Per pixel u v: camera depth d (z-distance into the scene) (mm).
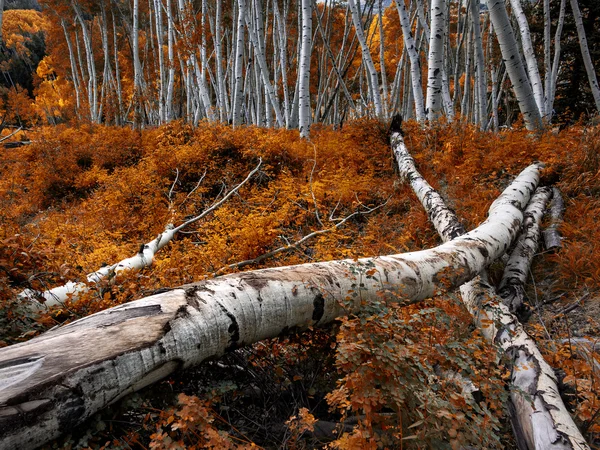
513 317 2881
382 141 8398
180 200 7117
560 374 2523
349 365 1929
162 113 19359
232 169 8070
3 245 3006
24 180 10656
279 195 6902
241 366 2502
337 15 22469
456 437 1725
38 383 1501
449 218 4656
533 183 5641
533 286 4055
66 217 7562
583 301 3617
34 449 1475
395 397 1792
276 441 2170
